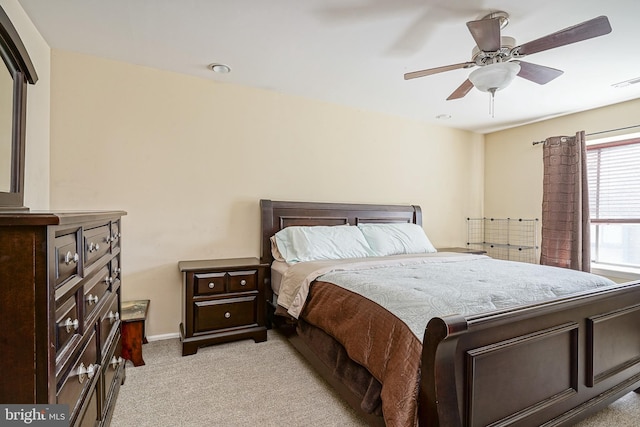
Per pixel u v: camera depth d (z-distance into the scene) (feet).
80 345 3.82
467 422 4.09
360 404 5.22
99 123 8.32
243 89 10.05
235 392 6.50
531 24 6.42
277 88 10.19
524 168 13.57
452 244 14.40
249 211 10.21
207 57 8.17
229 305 8.67
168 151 9.10
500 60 6.31
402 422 4.09
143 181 8.82
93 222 4.41
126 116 8.59
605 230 11.79
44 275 2.91
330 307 6.47
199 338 8.30
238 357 8.07
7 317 2.84
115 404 5.85
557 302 4.76
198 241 9.53
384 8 6.05
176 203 9.23
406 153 13.20
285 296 8.22
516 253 13.78
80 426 3.79
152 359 7.90
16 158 5.19
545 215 12.15
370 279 6.56
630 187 11.18
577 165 11.27
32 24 6.64
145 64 8.64
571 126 12.09
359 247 10.02
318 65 8.51
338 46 7.50
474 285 6.04
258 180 10.35
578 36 5.32
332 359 6.26
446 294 5.39
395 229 11.27
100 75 8.30
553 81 9.10
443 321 3.80
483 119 13.04
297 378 7.07
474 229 14.93
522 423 4.56
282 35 7.05
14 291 2.84
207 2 5.94
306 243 9.45
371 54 7.86
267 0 5.86
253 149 10.25
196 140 9.45
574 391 5.16
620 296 5.90
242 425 5.51
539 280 6.53
